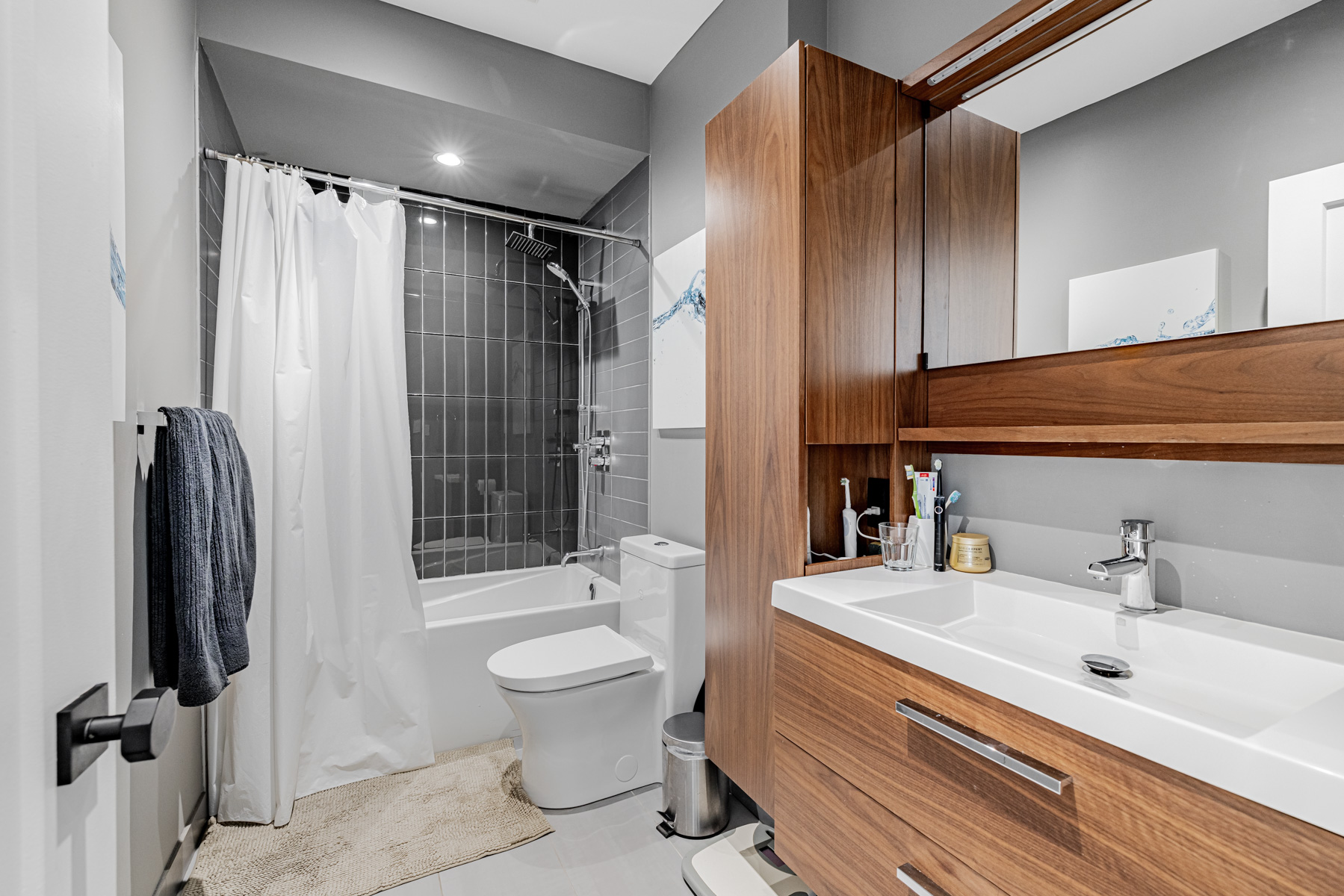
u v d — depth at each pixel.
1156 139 1.09
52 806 0.42
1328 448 0.90
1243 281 0.98
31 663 0.39
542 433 3.41
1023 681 0.83
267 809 1.84
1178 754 0.67
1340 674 0.82
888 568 1.45
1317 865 0.57
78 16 0.47
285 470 1.96
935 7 1.50
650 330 2.65
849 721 1.14
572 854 1.72
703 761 1.80
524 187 3.03
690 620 2.07
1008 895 0.85
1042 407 1.29
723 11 2.10
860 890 1.12
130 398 1.28
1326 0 0.89
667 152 2.51
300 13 2.01
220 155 1.93
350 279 2.21
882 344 1.50
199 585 1.23
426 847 1.74
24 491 0.39
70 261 0.45
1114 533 1.20
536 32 2.30
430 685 2.27
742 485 1.59
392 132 2.46
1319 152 0.90
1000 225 1.36
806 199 1.38
